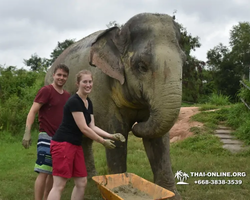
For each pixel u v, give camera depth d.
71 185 5.45
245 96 10.23
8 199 4.75
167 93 3.48
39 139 3.92
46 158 3.82
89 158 6.16
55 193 3.37
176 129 10.34
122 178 3.74
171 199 4.16
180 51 3.70
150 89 3.63
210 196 4.60
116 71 3.97
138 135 4.13
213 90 27.97
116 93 4.24
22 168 6.69
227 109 11.12
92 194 4.90
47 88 3.94
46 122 3.92
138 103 4.10
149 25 3.76
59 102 3.97
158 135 3.75
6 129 11.39
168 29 3.72
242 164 6.39
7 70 16.92
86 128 3.30
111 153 4.33
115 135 3.33
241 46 31.33
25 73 17.28
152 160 4.38
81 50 5.31
